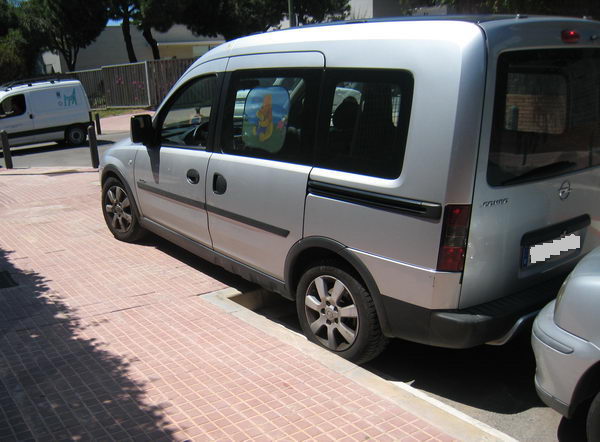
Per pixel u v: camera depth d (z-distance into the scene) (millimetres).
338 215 3625
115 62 42969
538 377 2877
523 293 3430
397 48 3299
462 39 3045
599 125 3838
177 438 2936
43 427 3033
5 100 17359
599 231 3967
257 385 3459
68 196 9227
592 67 3709
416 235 3221
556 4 7867
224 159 4574
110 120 25906
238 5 33156
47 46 36500
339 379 3541
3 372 3625
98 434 2969
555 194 3523
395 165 3305
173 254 6098
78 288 5137
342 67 3623
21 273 5555
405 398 3373
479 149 3062
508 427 3297
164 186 5445
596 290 2596
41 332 4215
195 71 5012
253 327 4305
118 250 6246
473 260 3168
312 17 33219
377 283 3480
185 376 3562
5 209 8406
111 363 3730
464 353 4215
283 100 4047
